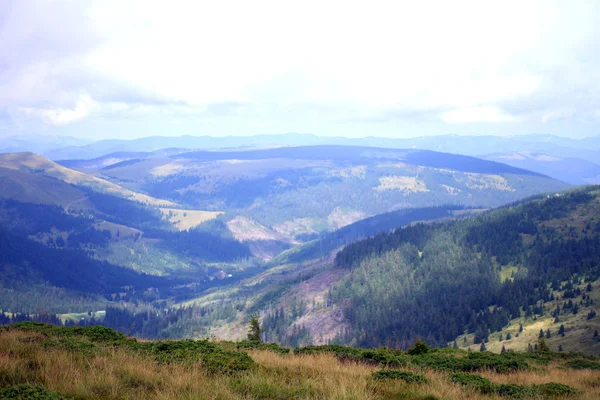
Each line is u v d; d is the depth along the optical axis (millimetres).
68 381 11719
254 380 13391
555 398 16906
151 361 15211
